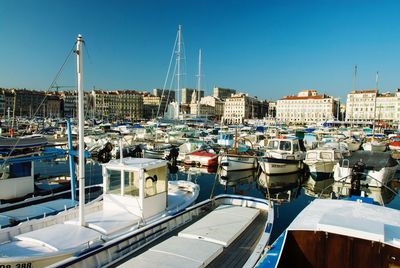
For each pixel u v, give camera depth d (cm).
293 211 1819
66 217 1078
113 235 932
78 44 898
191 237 955
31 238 845
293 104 17938
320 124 10100
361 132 6825
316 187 2628
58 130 4716
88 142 3791
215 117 17075
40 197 1465
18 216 1164
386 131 8112
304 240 748
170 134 4881
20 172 1471
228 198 1387
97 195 1623
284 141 3133
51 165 2750
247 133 5809
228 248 954
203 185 2520
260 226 1129
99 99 16775
